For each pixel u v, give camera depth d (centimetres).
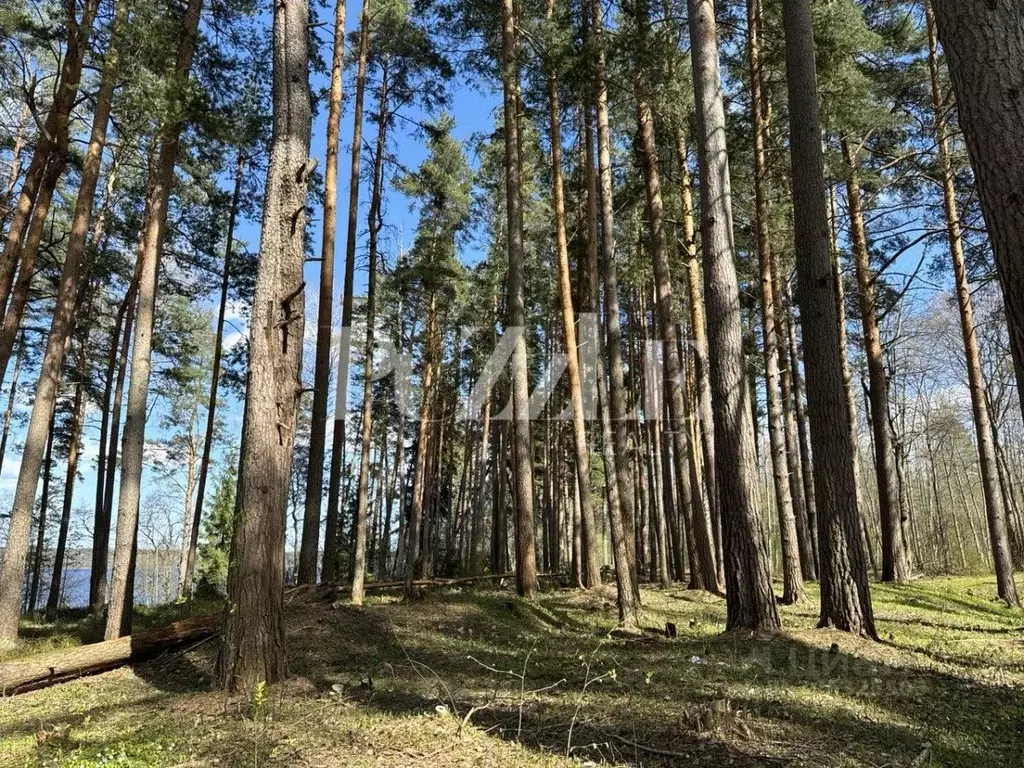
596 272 1398
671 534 1953
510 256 1246
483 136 1443
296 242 604
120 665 714
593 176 1370
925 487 3597
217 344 1542
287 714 462
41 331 1739
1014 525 2386
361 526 1027
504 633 899
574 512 1620
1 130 1286
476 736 405
